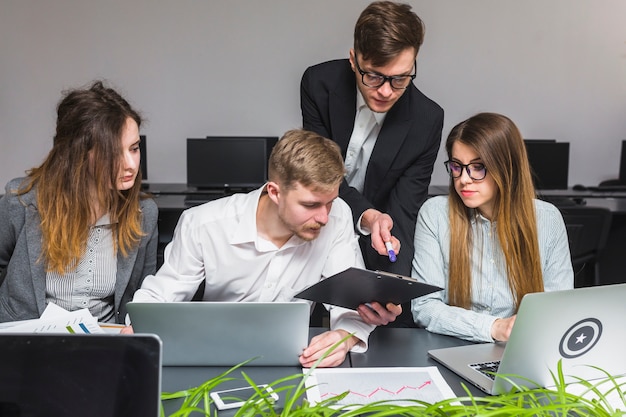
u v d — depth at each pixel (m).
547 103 4.59
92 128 1.56
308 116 2.22
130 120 1.61
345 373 1.30
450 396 1.20
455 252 1.74
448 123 4.61
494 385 1.18
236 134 4.63
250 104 4.59
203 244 1.63
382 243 1.66
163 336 1.29
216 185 4.12
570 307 1.14
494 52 4.52
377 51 1.70
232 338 1.30
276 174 1.42
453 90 4.56
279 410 1.13
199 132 4.62
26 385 0.84
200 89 4.56
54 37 4.47
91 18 4.45
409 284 1.25
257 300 1.69
